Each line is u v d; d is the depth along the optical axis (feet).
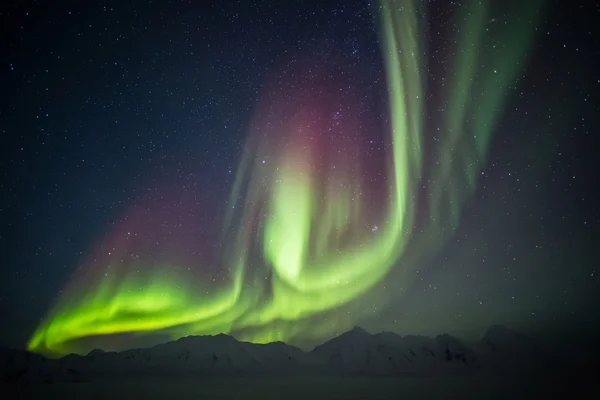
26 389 58.80
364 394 51.55
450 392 52.13
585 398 45.21
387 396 49.55
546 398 45.57
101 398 50.03
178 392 54.65
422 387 57.62
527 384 57.93
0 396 52.01
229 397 49.65
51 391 56.44
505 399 45.65
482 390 53.21
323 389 56.85
